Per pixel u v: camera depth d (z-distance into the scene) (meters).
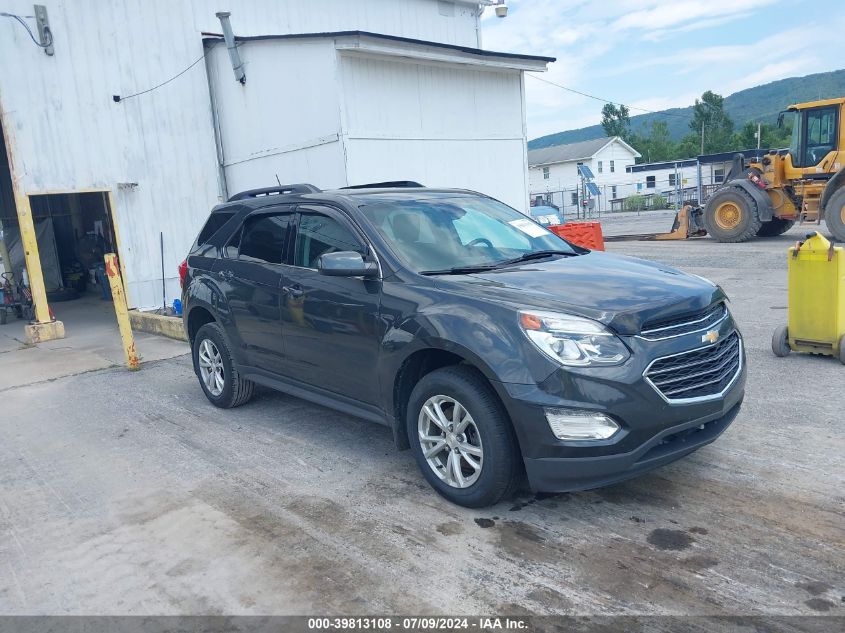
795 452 4.43
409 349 4.03
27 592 3.45
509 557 3.45
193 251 6.48
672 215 36.12
